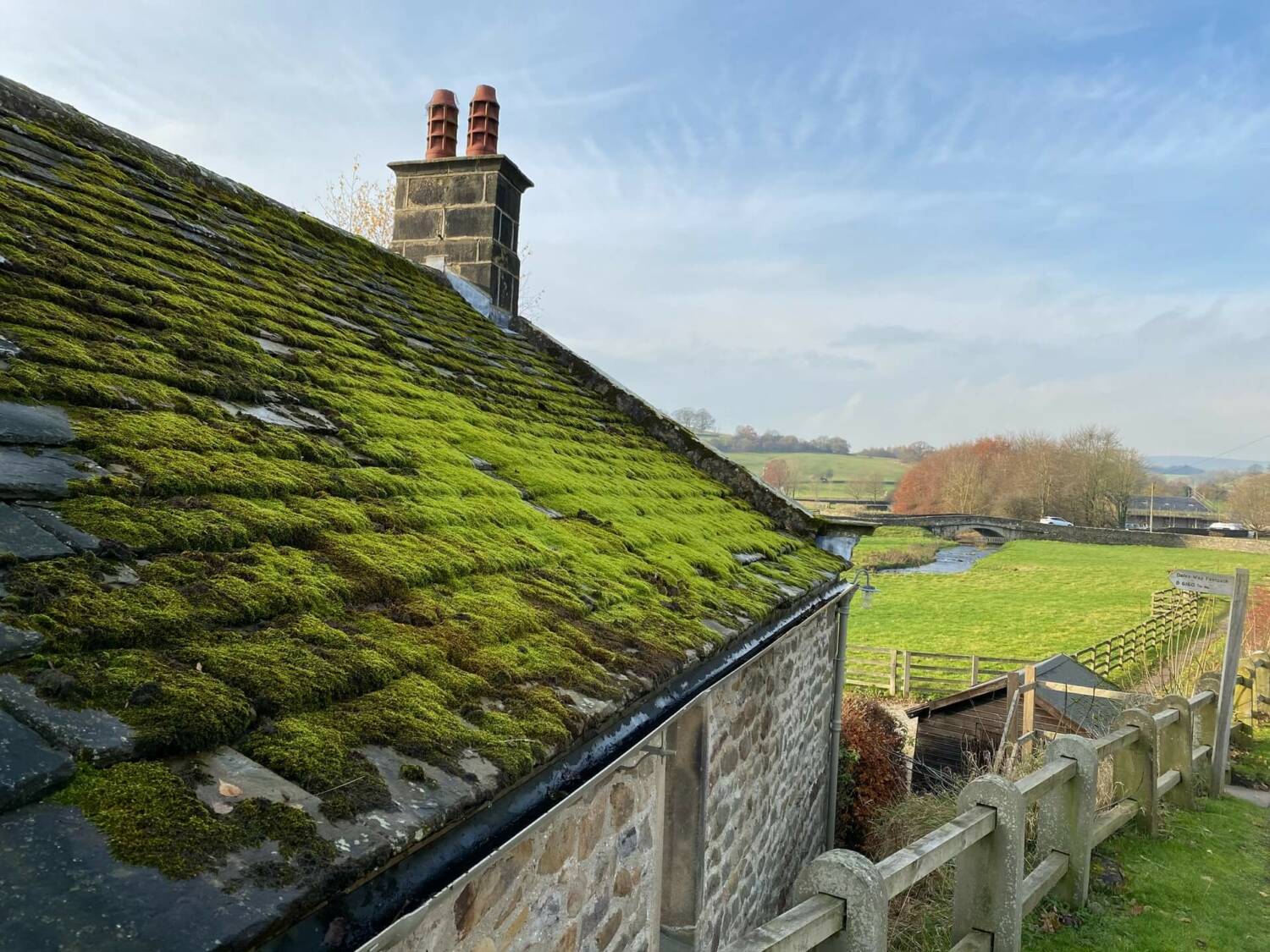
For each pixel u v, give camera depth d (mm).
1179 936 4938
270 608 2031
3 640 1499
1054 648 24594
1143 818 6395
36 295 2930
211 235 4820
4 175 3732
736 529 6395
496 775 1854
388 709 1896
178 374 3023
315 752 1627
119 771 1369
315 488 2852
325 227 6602
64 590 1700
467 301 8188
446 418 4602
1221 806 7211
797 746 6977
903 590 35312
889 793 10977
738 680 5250
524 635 2627
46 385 2439
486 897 2412
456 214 8508
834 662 8523
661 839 3859
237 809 1406
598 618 3100
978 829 3863
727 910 5141
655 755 3592
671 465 7555
